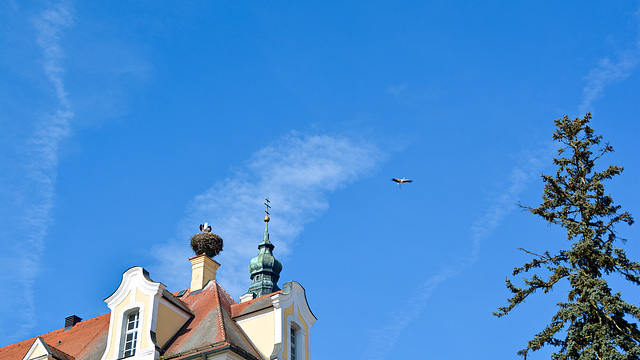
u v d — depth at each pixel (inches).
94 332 1443.2
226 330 1251.2
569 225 1268.5
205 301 1408.7
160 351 1216.2
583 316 1217.4
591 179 1320.1
